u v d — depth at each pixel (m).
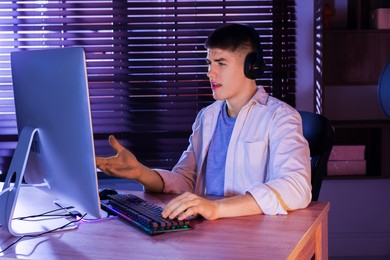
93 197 1.52
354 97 3.69
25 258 1.40
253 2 3.53
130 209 1.74
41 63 1.62
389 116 2.94
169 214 1.63
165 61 3.55
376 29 3.41
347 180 3.66
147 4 3.50
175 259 1.36
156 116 3.57
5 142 3.51
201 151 2.25
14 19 3.47
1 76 3.50
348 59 3.41
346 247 3.69
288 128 2.00
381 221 3.69
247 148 2.07
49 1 3.49
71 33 3.50
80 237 1.56
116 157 1.99
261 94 2.14
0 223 1.68
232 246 1.45
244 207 1.73
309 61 3.59
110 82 3.56
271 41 3.57
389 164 3.44
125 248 1.45
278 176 1.88
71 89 1.49
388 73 2.90
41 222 1.72
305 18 3.57
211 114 2.25
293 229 1.59
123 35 3.52
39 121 1.68
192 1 3.52
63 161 1.59
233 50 2.01
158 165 3.60
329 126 2.14
